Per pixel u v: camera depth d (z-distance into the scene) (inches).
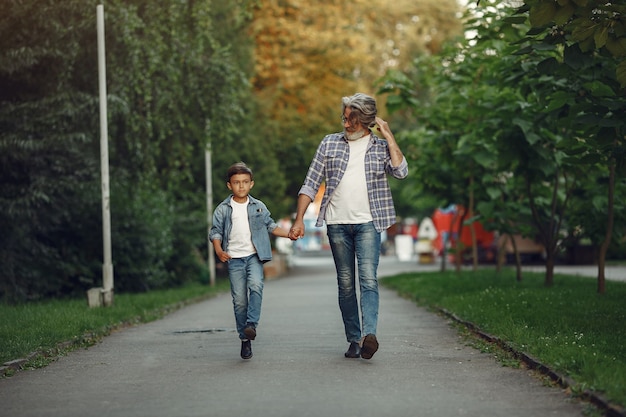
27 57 796.0
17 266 901.8
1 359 401.7
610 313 550.6
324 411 289.0
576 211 831.1
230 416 283.7
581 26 390.3
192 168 1507.1
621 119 456.1
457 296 741.3
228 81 951.6
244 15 1026.7
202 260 1519.4
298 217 396.2
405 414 283.6
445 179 1119.6
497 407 294.2
